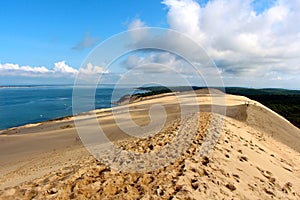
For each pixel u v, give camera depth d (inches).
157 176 261.3
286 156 567.5
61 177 266.2
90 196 220.5
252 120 1002.1
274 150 582.9
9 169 558.6
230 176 288.2
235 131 587.8
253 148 470.9
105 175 262.4
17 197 219.3
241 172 312.3
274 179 329.4
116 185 240.8
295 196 305.7
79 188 229.5
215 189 244.1
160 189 228.7
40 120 2340.1
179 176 254.8
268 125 1013.8
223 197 234.4
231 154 367.2
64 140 909.2
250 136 633.0
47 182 251.4
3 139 1099.3
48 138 1003.9
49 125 1437.0
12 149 893.8
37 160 605.6
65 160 488.4
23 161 645.9
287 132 1011.3
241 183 280.7
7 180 407.8
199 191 231.3
